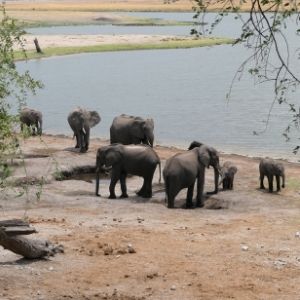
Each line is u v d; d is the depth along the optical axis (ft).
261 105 141.28
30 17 403.13
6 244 44.09
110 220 57.98
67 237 51.21
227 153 95.55
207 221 58.18
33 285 41.04
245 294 40.37
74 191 70.79
